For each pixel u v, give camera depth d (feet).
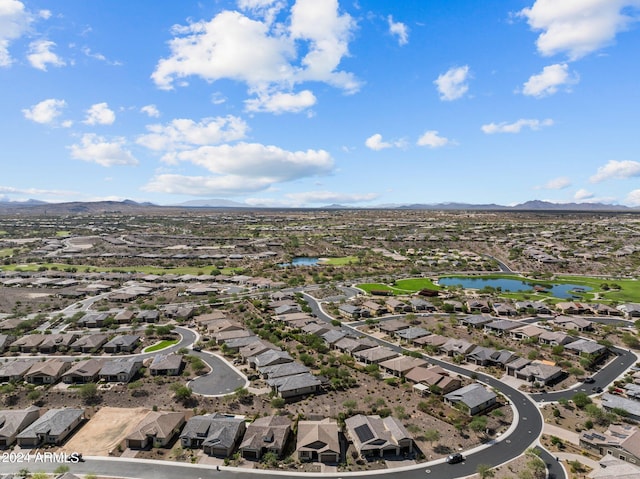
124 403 344.49
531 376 384.47
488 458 267.59
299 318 566.36
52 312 634.02
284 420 301.84
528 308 621.31
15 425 295.07
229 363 424.46
